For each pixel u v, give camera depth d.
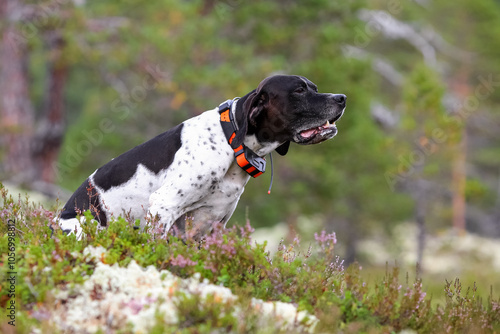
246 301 4.20
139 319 4.03
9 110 17.72
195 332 3.93
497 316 5.21
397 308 4.84
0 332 3.79
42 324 3.87
